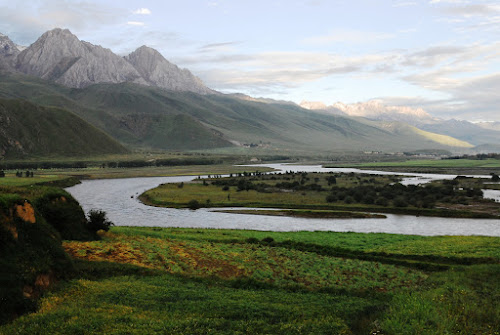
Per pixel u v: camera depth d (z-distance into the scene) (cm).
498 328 1928
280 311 2147
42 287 2109
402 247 4528
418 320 1978
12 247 2122
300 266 3422
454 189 13525
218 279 2859
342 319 2075
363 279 3112
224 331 1783
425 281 3073
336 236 5444
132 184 16162
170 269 2970
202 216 8444
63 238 3469
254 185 14012
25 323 1705
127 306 2058
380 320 2017
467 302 2311
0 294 1800
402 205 9575
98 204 10156
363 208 9388
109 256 3041
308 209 9444
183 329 1772
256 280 2870
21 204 2419
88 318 1808
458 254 4069
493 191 13300
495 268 3244
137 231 4816
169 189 13238
